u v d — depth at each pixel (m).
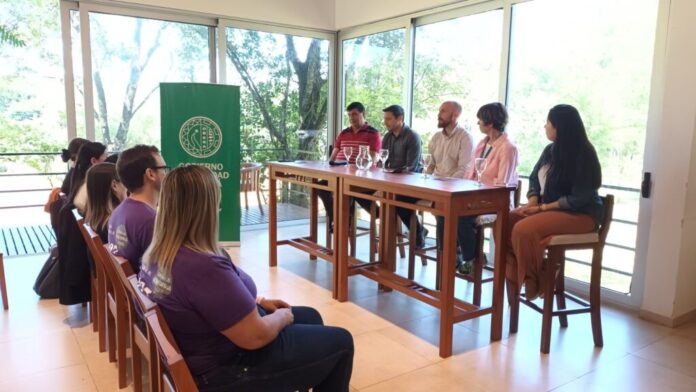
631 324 3.16
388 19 5.20
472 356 2.71
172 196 1.48
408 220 3.90
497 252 2.81
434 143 4.11
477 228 3.23
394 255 3.62
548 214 2.76
